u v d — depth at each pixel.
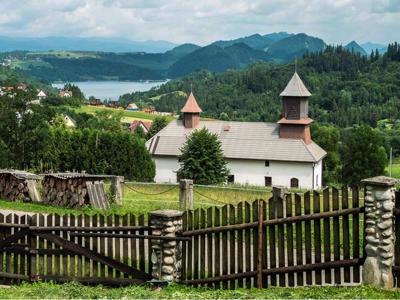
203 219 14.11
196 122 92.56
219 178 72.19
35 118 68.19
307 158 83.81
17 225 14.74
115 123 142.88
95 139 69.31
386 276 12.51
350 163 102.94
